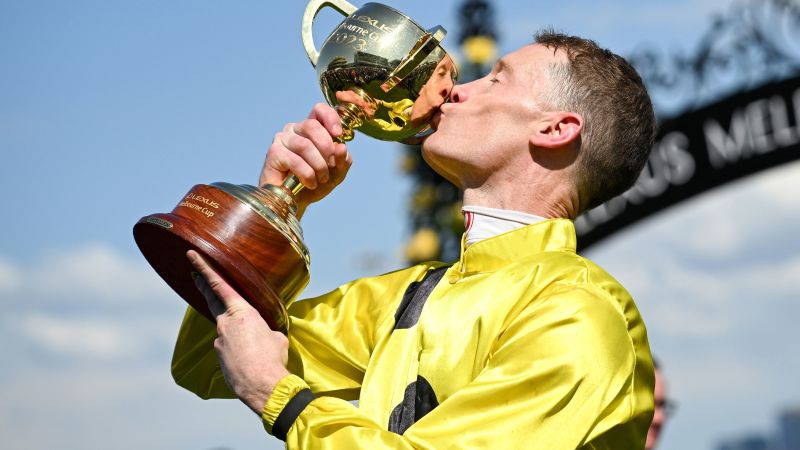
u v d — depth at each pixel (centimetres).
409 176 855
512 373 319
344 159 375
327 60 375
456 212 844
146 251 358
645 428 344
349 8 397
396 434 315
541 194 369
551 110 368
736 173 966
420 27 373
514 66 374
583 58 374
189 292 370
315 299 395
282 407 320
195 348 395
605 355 323
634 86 381
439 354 341
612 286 352
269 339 331
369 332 379
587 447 327
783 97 962
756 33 962
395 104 372
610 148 372
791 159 959
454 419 313
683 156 970
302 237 355
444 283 365
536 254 357
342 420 315
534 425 312
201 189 352
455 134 372
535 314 330
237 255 339
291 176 365
